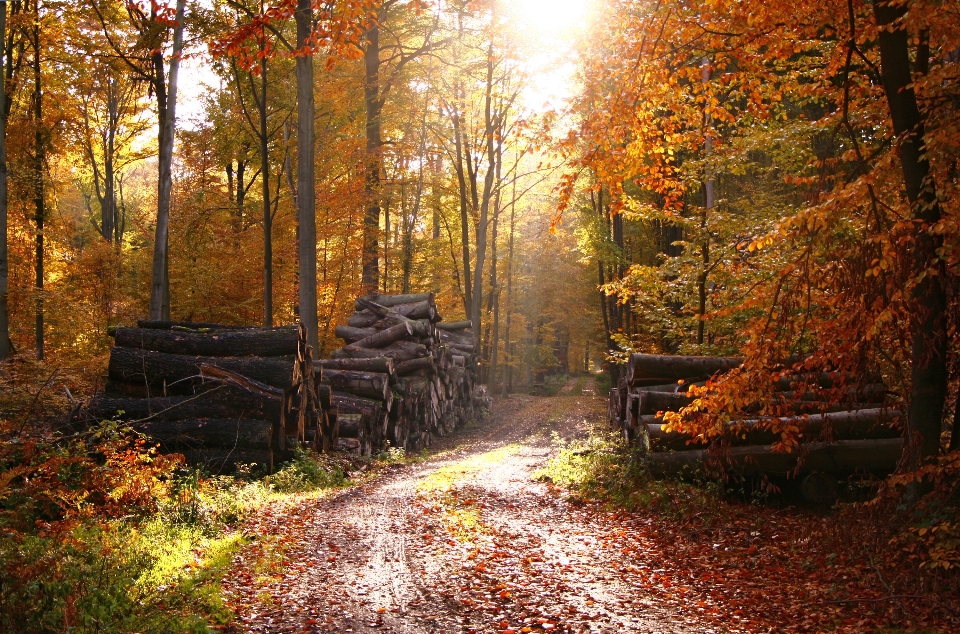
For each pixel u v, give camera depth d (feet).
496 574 25.36
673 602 23.22
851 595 23.32
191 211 93.81
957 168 25.59
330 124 105.70
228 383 44.55
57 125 86.07
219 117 99.50
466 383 107.55
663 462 39.83
